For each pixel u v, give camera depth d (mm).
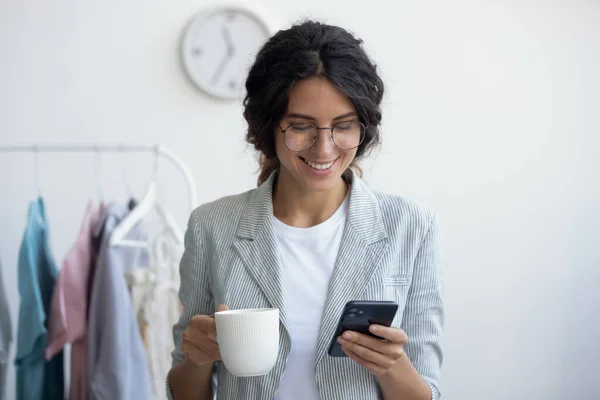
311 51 1125
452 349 2918
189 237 1342
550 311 2961
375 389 1222
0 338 2104
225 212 1330
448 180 2906
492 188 2928
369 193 1306
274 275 1238
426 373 1231
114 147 2264
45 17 2686
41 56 2684
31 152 2674
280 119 1171
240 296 1247
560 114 2947
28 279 2002
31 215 2062
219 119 2781
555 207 2957
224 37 2756
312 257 1256
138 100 2738
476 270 2928
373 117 1169
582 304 2971
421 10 2881
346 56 1129
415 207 1294
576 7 2934
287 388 1216
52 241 2680
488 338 2936
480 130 2918
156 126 2750
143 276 2156
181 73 2758
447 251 2914
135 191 2730
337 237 1265
